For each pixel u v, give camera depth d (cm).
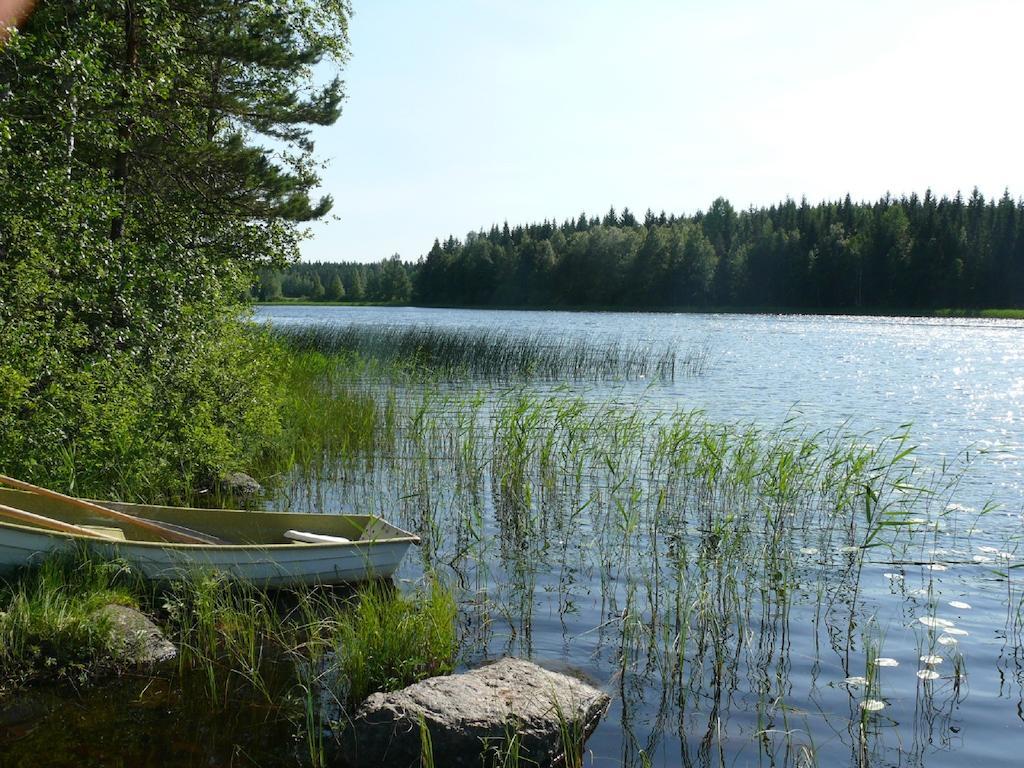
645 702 488
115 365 887
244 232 1562
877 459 1219
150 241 1317
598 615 625
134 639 517
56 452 765
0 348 730
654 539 778
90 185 927
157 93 1150
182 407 973
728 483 1030
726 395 1986
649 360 2748
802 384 2231
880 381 2311
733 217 11175
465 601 648
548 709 443
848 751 435
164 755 414
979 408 1789
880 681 517
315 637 555
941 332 4928
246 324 1257
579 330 4562
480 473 1070
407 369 2223
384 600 634
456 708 432
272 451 1205
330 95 1709
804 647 568
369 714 426
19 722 437
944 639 577
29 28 1055
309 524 745
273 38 1549
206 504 922
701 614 588
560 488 1032
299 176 1638
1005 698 495
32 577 572
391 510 934
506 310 9012
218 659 522
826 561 766
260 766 410
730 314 7850
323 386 1769
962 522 905
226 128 1730
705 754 433
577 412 1198
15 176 865
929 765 422
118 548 598
